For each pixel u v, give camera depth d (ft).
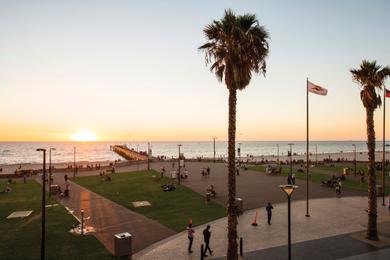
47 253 63.10
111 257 61.11
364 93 74.90
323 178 176.65
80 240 71.46
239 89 60.59
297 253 62.90
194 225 84.23
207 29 59.93
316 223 85.51
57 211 100.83
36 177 197.47
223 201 115.03
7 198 124.98
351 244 68.33
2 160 549.13
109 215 95.50
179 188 142.72
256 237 73.31
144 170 220.02
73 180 177.78
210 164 266.77
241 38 56.70
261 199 119.03
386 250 64.69
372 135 73.67
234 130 58.29
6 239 72.18
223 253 63.21
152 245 68.39
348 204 110.63
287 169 222.28
